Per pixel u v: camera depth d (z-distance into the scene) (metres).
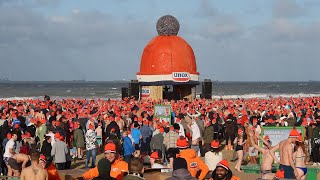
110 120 19.17
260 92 128.50
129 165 7.16
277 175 9.21
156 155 11.75
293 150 11.56
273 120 20.53
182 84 47.75
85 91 126.75
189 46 49.22
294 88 164.62
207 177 9.29
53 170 9.79
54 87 168.62
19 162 12.05
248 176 13.28
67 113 23.06
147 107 30.44
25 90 135.75
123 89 48.22
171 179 7.07
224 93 120.81
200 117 22.61
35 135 17.98
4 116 19.42
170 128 16.53
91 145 17.02
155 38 49.56
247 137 17.58
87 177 8.42
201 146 20.61
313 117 23.48
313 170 12.16
